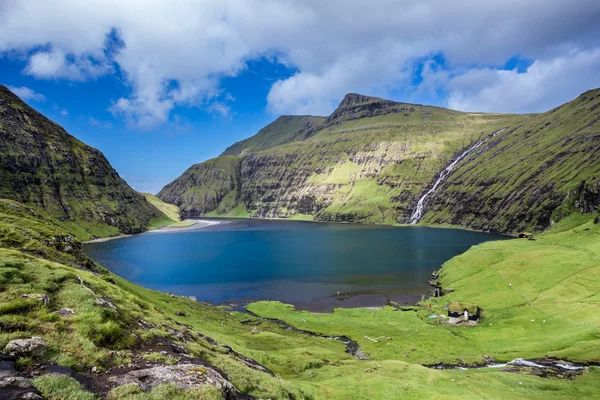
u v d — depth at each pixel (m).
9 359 17.59
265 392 26.38
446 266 156.12
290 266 186.62
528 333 79.88
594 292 88.69
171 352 25.38
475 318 92.94
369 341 82.81
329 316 108.12
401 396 44.38
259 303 122.75
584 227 155.50
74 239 72.81
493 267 130.38
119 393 17.34
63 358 19.06
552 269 109.88
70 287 27.88
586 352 64.88
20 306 22.62
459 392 47.97
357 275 164.00
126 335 25.06
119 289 38.00
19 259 32.00
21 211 87.56
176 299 96.06
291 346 70.31
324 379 50.41
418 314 104.81
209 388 19.98
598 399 48.06
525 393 49.94
